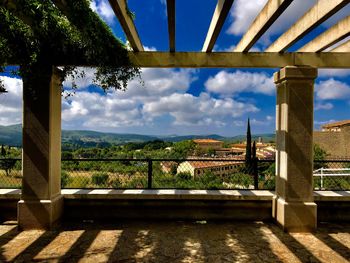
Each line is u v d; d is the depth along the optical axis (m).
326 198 4.57
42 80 4.25
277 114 4.64
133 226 4.38
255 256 3.34
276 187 4.61
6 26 3.23
